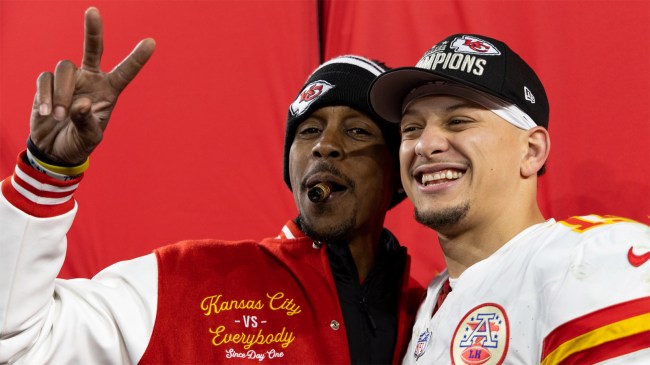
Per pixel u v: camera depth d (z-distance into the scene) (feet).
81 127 3.59
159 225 7.40
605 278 3.63
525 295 3.87
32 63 7.93
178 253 4.93
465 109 4.29
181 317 4.61
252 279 4.85
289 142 5.18
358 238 4.96
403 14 7.00
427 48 6.89
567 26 6.45
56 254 4.00
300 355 4.58
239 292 4.78
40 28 7.98
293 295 4.80
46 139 3.71
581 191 6.29
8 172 7.82
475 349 3.93
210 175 7.39
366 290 4.89
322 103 4.90
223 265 4.90
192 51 7.57
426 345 4.29
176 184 7.44
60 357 4.25
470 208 4.24
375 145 4.93
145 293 4.63
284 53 7.39
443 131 4.32
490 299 4.02
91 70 3.68
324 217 4.83
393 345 4.75
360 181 4.86
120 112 7.61
